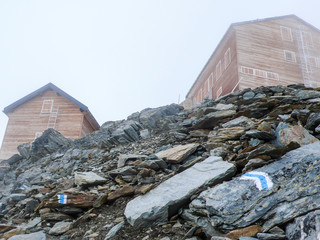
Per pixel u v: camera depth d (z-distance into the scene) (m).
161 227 4.75
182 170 6.40
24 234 5.62
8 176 15.30
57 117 25.05
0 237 5.77
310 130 6.59
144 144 10.98
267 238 3.44
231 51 22.47
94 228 5.39
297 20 24.73
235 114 8.83
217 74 25.56
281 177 4.32
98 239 4.94
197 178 5.57
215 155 6.64
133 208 5.30
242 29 22.33
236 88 20.38
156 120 14.56
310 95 9.52
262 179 4.46
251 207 4.00
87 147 14.97
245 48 21.66
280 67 22.08
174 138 9.94
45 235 5.55
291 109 8.29
